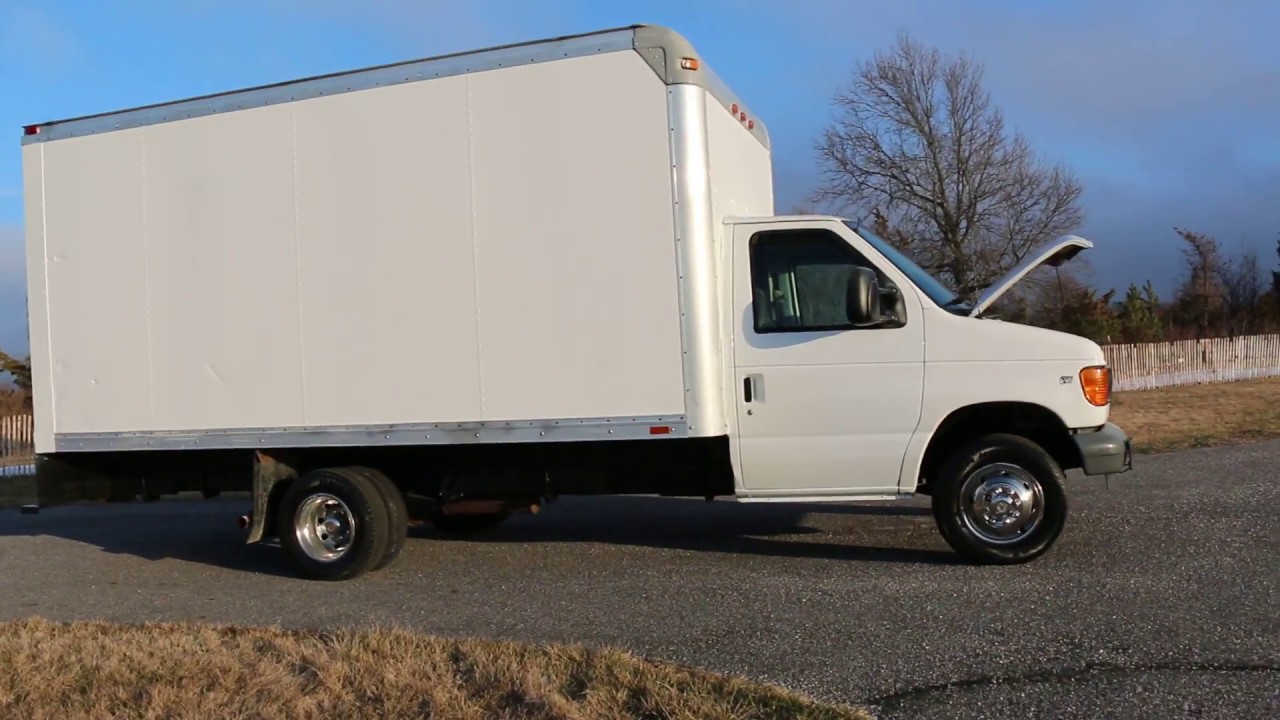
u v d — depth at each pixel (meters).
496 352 7.33
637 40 7.06
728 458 7.54
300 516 7.95
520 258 7.28
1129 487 10.62
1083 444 7.15
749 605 6.46
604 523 10.03
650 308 7.07
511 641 5.66
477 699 4.75
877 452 7.32
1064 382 7.14
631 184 7.09
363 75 7.59
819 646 5.55
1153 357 29.14
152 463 8.64
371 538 7.77
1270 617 5.81
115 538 10.44
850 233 7.39
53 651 5.64
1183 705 4.57
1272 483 10.55
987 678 4.99
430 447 7.96
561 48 7.20
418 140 7.48
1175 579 6.70
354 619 6.55
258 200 7.83
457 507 8.37
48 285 8.36
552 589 7.20
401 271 7.51
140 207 8.12
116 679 5.18
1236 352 32.09
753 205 8.27
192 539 10.21
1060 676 4.98
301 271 7.72
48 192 8.37
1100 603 6.19
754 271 7.41
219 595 7.50
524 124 7.27
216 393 7.93
